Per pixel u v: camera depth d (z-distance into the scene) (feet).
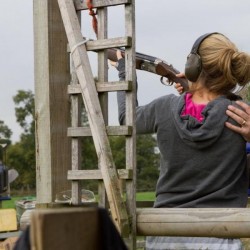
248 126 23.93
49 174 31.81
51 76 32.09
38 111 32.30
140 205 34.78
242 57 24.70
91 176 28.07
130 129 27.09
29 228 11.25
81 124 29.25
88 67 28.55
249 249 37.52
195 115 24.66
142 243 39.83
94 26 28.96
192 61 25.05
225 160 24.23
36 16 32.53
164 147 25.39
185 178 24.98
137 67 33.91
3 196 59.93
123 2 27.76
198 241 25.31
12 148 240.12
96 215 10.94
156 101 26.37
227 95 25.27
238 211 24.13
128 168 27.14
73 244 10.63
